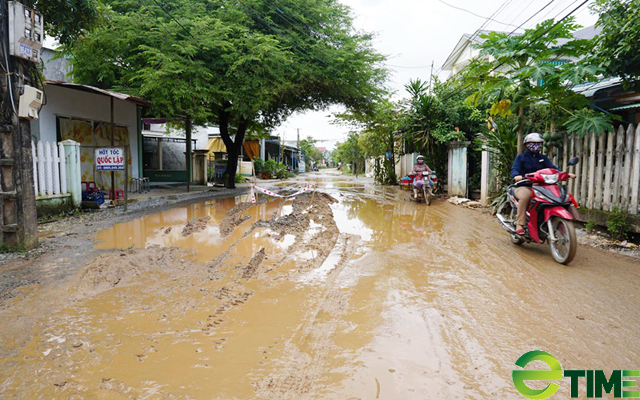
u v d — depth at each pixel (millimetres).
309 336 3270
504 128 9680
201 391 2523
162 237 7039
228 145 19094
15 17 5734
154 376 2684
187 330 3361
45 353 2973
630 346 3092
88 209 10031
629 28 6340
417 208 11586
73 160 9453
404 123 16719
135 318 3596
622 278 4734
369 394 2502
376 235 7402
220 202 12719
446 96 15523
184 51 12688
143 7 13492
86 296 4129
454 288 4410
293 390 2541
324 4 16391
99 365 2812
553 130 8227
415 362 2875
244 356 2951
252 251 6055
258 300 4047
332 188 20141
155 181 20609
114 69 14867
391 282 4613
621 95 9031
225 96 14133
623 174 6371
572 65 7426
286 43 15523
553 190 5500
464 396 2484
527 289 4367
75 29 8180
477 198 13617
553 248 5520
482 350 3045
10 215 5867
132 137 14891
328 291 4309
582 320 3557
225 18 15055
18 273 4859
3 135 5754
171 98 12930
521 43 8523
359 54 16391
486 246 6496
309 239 6930
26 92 5773
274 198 14164
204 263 5379
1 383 2596
